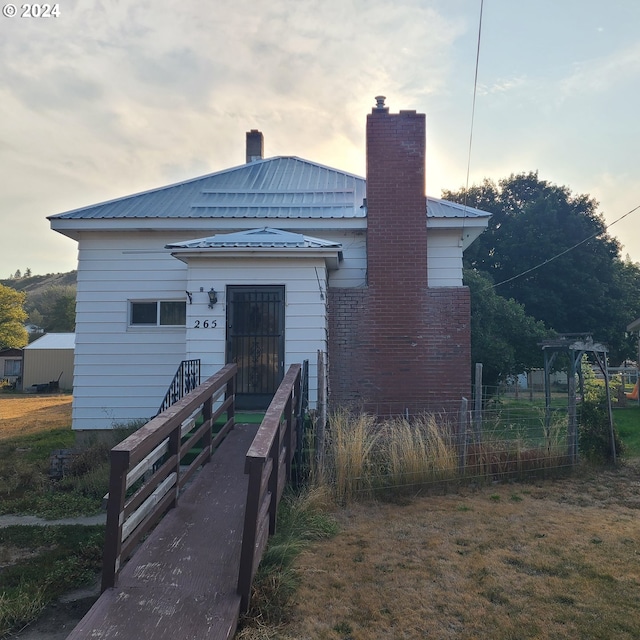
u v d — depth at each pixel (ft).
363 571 13.93
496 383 60.90
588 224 97.96
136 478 11.92
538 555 14.89
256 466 11.70
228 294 27.35
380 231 29.84
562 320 96.43
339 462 20.36
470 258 102.99
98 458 26.86
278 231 29.22
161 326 31.83
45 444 36.47
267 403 26.99
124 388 31.45
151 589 11.41
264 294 27.50
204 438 19.38
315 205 33.53
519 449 23.26
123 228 31.45
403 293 29.22
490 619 11.56
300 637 10.89
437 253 31.99
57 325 224.74
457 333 28.94
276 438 15.75
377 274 29.35
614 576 13.56
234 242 27.14
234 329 27.40
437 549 15.38
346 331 28.89
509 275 100.12
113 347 31.71
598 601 12.29
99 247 32.24
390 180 30.22
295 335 26.96
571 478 23.17
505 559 14.66
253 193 35.86
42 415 60.80
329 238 32.14
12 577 14.93
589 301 94.84
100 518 20.39
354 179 38.45
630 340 97.55
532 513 18.56
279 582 12.67
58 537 18.22
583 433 25.63
